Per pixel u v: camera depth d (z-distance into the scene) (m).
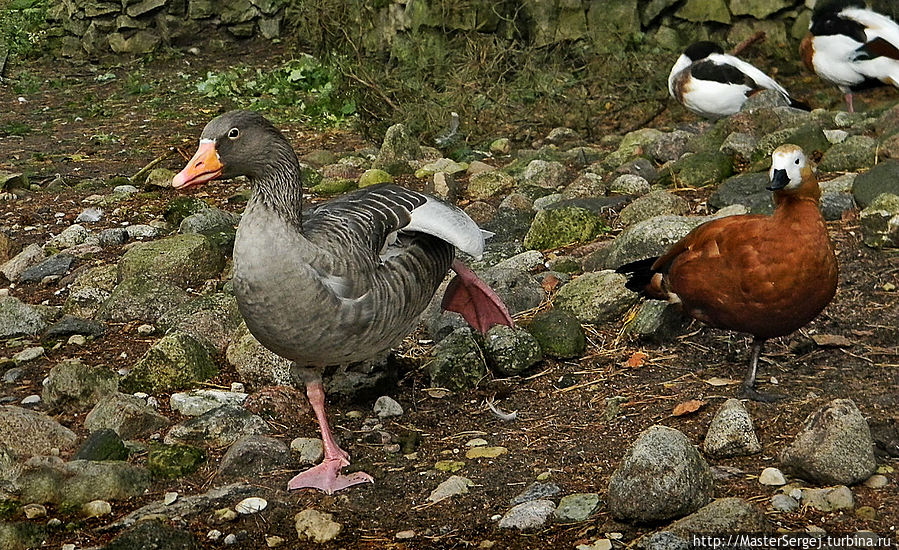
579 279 5.68
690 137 8.18
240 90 11.71
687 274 4.65
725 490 3.97
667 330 5.25
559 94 9.77
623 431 4.48
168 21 13.37
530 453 4.38
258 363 5.10
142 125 10.62
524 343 5.09
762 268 4.35
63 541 3.88
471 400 4.91
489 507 4.00
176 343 5.16
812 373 4.84
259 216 4.04
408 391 5.01
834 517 3.75
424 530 3.87
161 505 4.07
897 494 3.88
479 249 4.44
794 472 4.03
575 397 4.83
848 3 9.20
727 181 6.81
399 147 8.80
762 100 8.59
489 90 9.75
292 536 3.89
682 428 4.44
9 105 11.62
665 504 3.73
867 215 5.89
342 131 10.26
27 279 6.62
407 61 10.41
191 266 6.33
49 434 4.53
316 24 10.82
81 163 9.31
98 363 5.40
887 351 4.94
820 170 7.20
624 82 10.12
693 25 10.99
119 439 4.45
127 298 5.95
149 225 7.43
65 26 13.64
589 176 7.55
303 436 4.65
